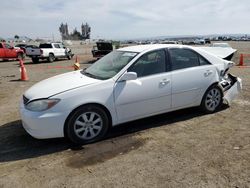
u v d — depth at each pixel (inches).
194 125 209.8
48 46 968.3
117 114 189.5
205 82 224.2
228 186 128.4
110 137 192.1
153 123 216.2
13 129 215.5
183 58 216.7
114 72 192.4
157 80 199.6
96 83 181.8
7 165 157.1
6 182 139.3
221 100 239.9
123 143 181.5
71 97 173.2
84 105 177.5
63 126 173.8
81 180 138.5
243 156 157.1
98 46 859.4
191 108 249.3
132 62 193.8
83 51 1663.4
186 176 138.0
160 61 205.0
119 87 186.5
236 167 145.2
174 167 147.3
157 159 157.1
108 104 183.8
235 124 209.2
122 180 136.7
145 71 197.9
